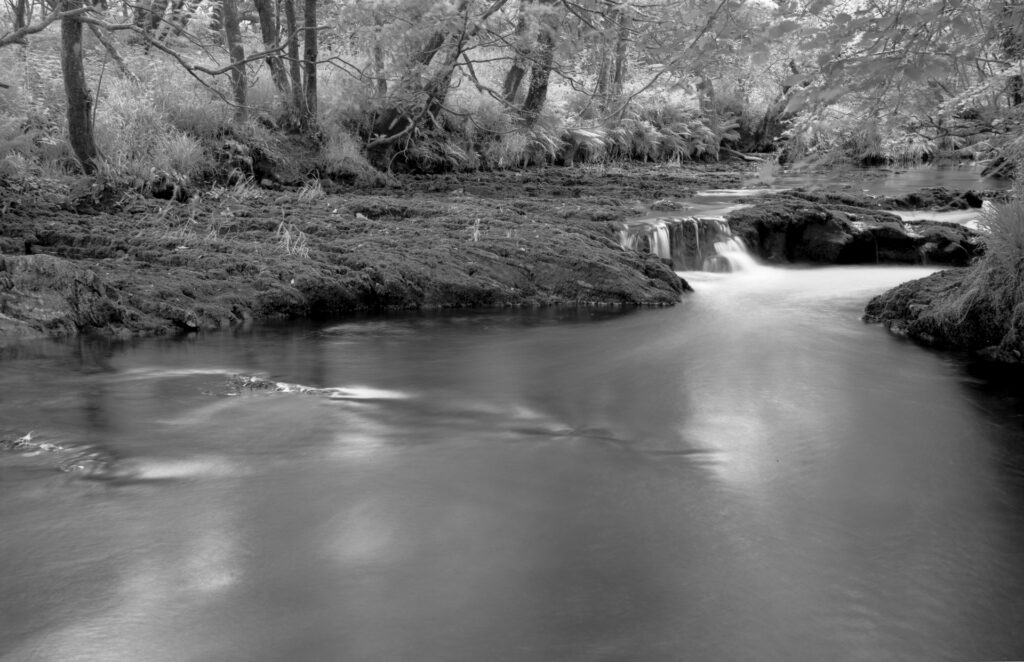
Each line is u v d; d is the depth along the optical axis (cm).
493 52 2255
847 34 389
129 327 901
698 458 571
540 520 468
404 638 355
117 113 1474
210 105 1614
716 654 348
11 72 1433
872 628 369
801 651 352
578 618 372
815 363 830
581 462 558
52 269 887
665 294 1145
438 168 2055
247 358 815
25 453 552
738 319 1037
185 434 594
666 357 852
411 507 481
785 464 564
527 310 1084
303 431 606
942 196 1712
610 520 470
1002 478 547
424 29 1179
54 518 458
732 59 476
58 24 1748
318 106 1834
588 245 1232
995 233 854
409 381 747
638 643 355
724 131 3181
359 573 407
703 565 421
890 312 1005
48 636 352
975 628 371
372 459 555
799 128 530
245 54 1814
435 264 1123
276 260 1072
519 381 755
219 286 1001
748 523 470
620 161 2758
